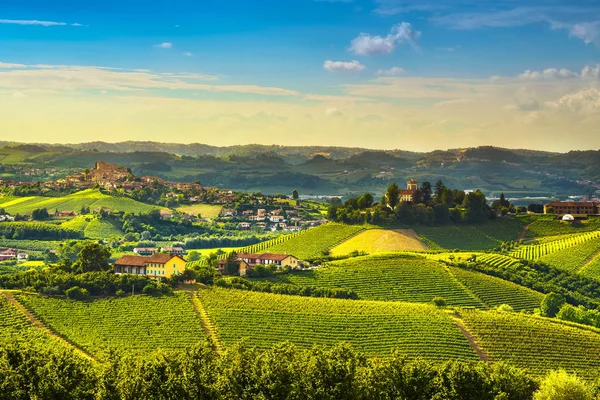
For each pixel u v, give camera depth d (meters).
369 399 132.75
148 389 128.88
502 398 133.75
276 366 131.88
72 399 127.56
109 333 199.50
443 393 135.00
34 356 134.50
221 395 128.62
